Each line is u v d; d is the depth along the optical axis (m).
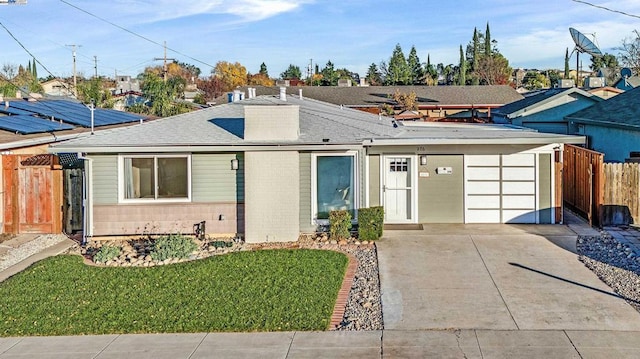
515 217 16.83
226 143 14.91
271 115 15.25
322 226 15.67
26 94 32.38
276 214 14.96
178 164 15.45
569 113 26.09
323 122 17.41
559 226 16.31
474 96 51.50
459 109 49.97
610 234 15.14
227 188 15.51
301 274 11.66
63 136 18.88
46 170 16.16
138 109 45.12
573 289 10.73
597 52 37.88
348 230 15.07
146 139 15.26
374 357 7.98
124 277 11.72
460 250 13.69
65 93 65.69
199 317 9.47
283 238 14.99
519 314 9.53
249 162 14.89
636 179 16.19
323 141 15.07
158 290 10.85
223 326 9.09
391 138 16.16
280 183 14.91
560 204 16.66
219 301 10.18
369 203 16.88
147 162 15.43
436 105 49.75
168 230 15.51
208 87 74.62
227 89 75.00
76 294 10.72
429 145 16.55
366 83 78.38
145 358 8.08
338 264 12.39
